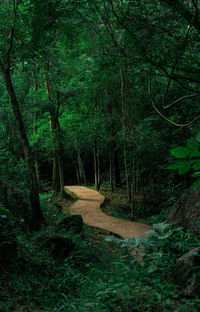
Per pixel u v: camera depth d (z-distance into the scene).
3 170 11.11
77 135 15.31
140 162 14.16
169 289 2.70
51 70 12.53
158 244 3.72
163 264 3.30
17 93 12.97
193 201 4.72
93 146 17.47
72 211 12.12
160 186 14.95
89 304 3.30
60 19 4.92
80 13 4.67
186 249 3.45
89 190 17.58
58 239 5.95
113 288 3.20
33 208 8.02
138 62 4.12
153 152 12.77
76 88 13.29
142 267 3.70
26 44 7.96
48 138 15.71
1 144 12.88
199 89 5.21
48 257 5.52
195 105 5.50
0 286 3.79
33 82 13.80
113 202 15.07
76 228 7.85
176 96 8.84
